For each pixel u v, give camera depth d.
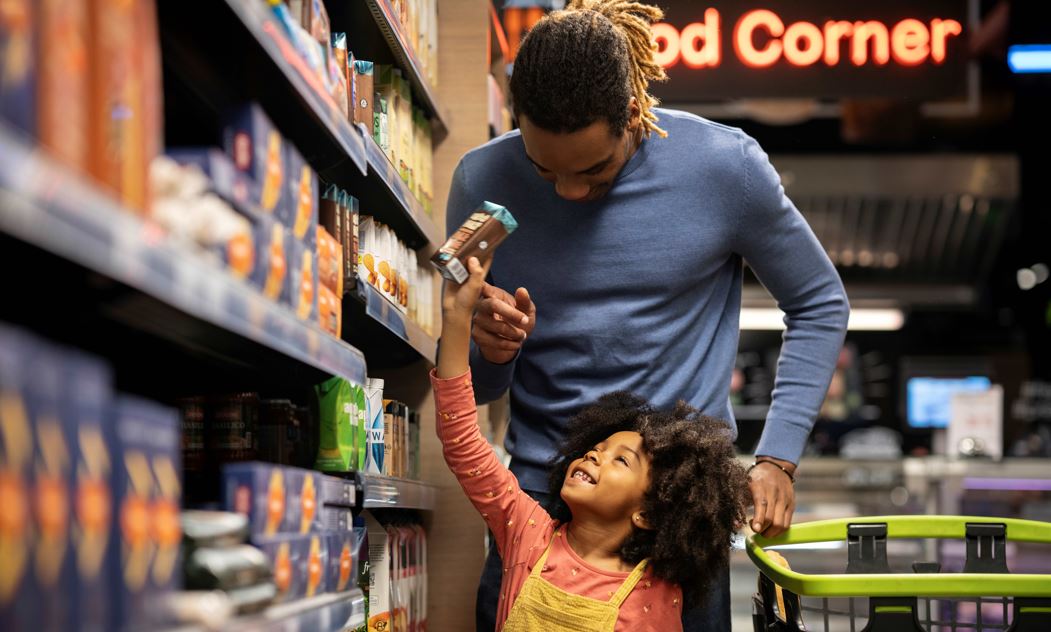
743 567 5.30
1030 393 7.98
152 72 1.12
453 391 2.26
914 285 9.56
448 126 3.52
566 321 2.39
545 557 2.26
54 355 0.87
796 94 4.96
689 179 2.33
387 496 2.38
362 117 2.39
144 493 1.03
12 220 0.77
